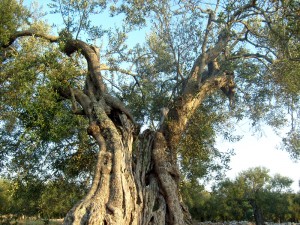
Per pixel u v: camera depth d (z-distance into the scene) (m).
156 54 19.83
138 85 19.12
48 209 17.55
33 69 12.22
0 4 13.59
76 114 13.68
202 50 16.44
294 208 60.22
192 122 17.73
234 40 16.78
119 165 11.12
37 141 12.81
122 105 13.94
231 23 15.45
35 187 16.14
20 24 15.40
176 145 14.85
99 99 13.95
